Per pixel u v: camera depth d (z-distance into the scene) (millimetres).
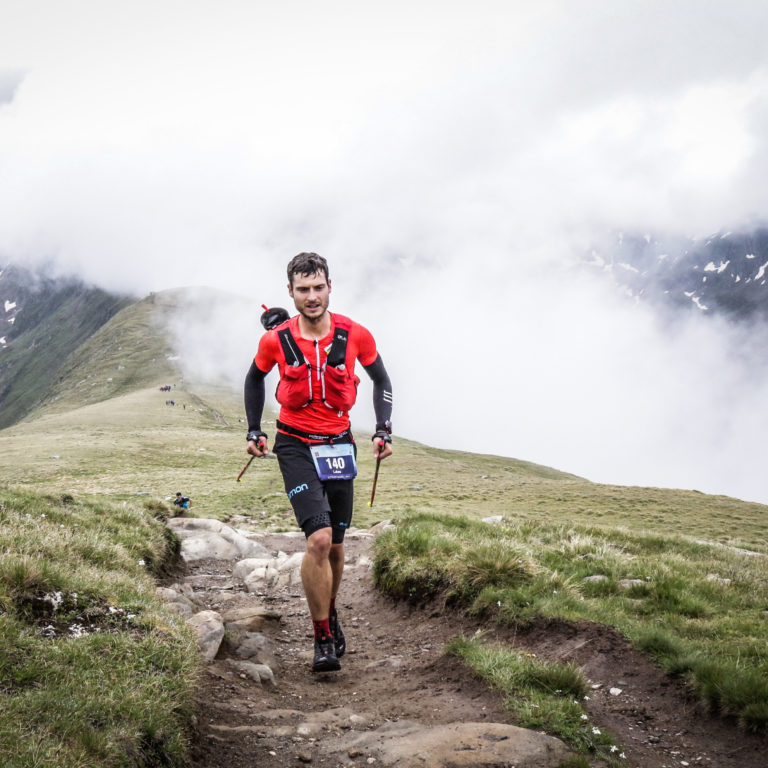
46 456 89375
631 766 4176
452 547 9219
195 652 5277
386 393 6043
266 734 4492
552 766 3988
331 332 5723
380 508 55312
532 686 5219
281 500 55750
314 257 5598
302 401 5707
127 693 4176
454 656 6078
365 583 10312
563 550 10695
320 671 5895
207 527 14930
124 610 5617
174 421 137500
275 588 10984
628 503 66500
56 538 7879
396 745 4215
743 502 69250
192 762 3977
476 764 3938
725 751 4418
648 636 5930
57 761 3248
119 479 74125
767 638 6199
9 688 3941
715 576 9836
